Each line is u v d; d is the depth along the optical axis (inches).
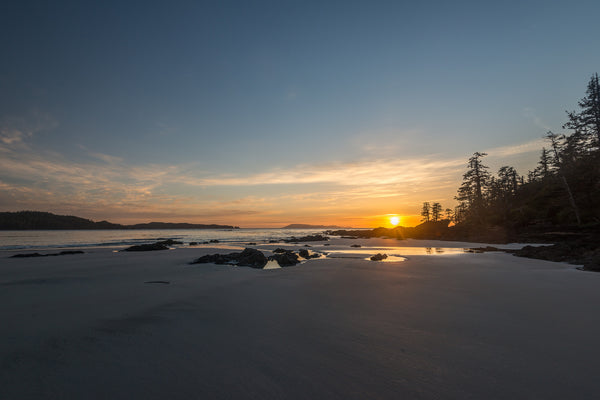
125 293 336.2
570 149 1403.8
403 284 388.2
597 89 1366.9
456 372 139.3
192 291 346.3
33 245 1381.6
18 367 149.3
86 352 167.9
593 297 303.0
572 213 1240.2
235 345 177.3
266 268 564.1
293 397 119.2
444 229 1952.5
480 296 311.6
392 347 172.1
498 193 2047.2
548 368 142.0
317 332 200.2
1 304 285.7
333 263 652.7
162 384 130.8
